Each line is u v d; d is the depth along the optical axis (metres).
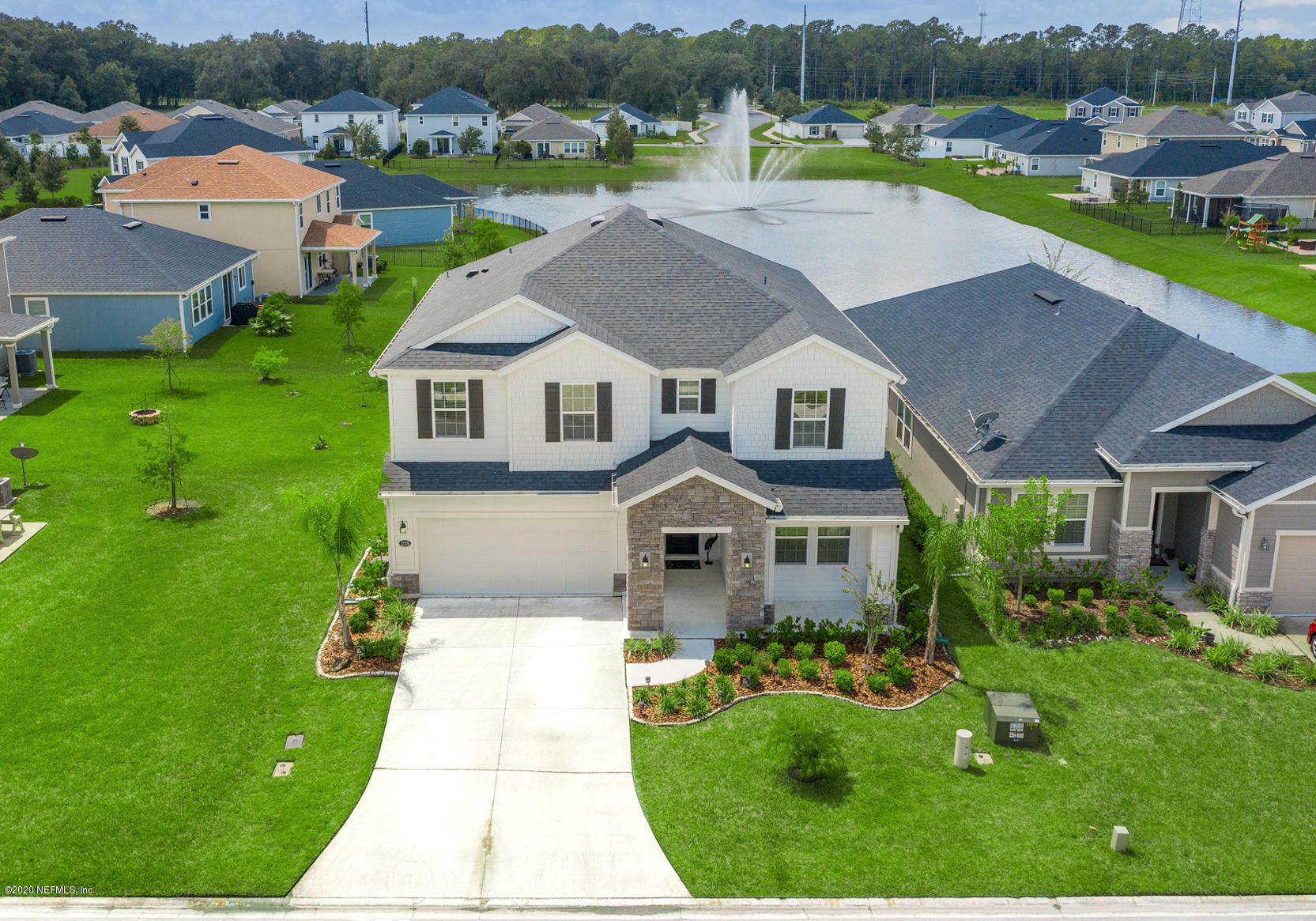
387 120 148.00
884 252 79.62
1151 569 29.11
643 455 27.59
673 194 115.69
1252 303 65.56
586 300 29.66
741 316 29.39
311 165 82.62
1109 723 22.48
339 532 24.17
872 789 20.31
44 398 42.88
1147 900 17.67
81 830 18.80
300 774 20.52
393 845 18.72
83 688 23.02
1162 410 28.62
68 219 52.75
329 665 24.17
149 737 21.45
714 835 19.06
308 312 59.31
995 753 21.47
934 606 24.33
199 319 52.88
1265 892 17.91
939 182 125.38
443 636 25.72
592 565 27.97
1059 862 18.44
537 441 27.44
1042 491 26.45
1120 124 127.12
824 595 27.73
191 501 33.09
